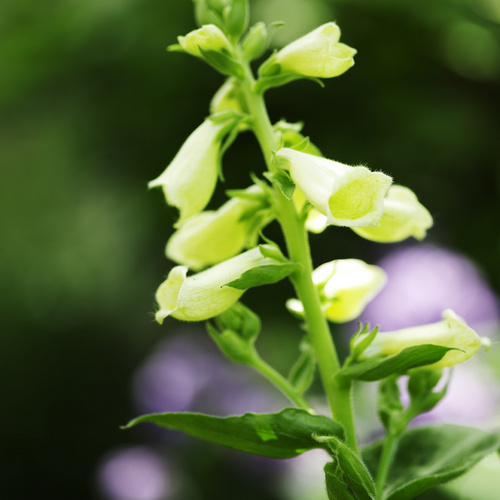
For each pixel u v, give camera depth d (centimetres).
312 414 245
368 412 593
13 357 1087
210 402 757
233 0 270
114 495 715
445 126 750
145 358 1065
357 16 721
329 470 227
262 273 242
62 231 1048
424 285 601
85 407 1063
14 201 1096
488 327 583
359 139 749
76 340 1095
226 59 261
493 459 443
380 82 758
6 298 1121
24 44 756
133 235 857
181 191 263
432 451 294
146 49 732
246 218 284
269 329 831
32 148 1023
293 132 265
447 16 728
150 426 771
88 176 865
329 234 798
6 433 1031
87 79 788
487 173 803
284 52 261
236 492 724
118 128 802
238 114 266
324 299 286
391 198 293
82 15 736
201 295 243
